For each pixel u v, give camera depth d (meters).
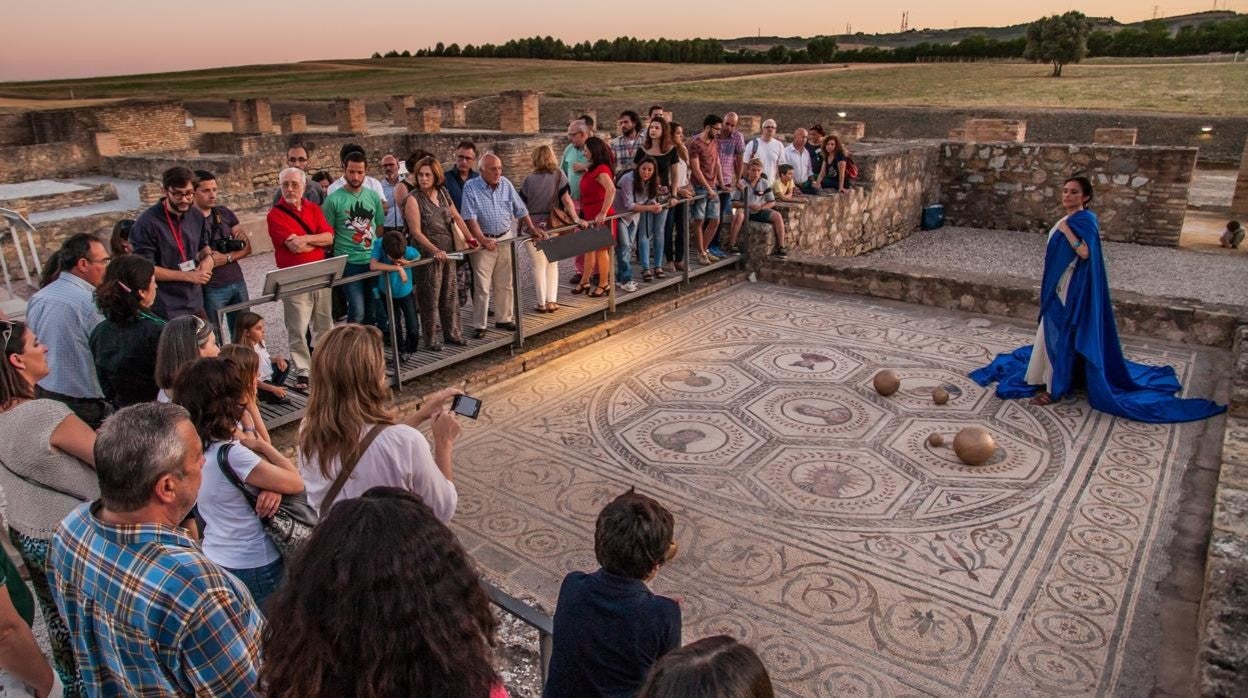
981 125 16.48
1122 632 4.12
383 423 3.01
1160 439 6.19
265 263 12.84
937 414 6.73
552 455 6.13
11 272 12.57
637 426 6.59
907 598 4.43
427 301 7.09
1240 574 3.69
